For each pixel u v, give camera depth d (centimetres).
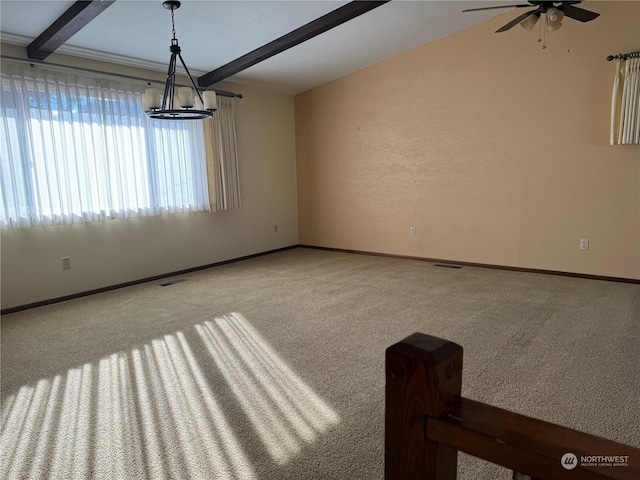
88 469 173
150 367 265
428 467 60
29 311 391
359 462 172
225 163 563
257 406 216
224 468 171
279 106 658
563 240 456
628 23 394
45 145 400
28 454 183
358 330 315
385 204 594
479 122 496
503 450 53
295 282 469
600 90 415
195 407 217
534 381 230
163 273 514
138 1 335
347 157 626
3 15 333
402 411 61
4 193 379
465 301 376
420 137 547
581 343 278
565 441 51
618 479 45
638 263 416
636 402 208
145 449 184
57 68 412
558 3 326
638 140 392
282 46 433
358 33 466
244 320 346
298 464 172
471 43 489
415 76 540
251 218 623
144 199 481
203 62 487
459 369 60
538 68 448
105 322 353
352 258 600
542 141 456
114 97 448
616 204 421
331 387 233
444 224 542
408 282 452
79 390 238
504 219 493
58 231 421
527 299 376
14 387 244
